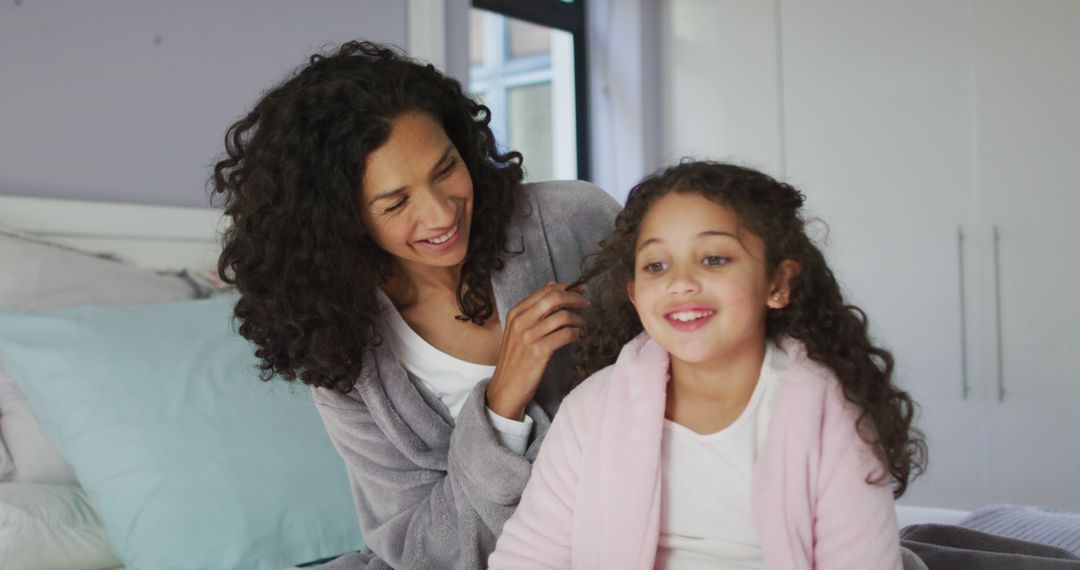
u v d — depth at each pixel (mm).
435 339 1381
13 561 1425
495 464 1214
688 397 1087
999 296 3008
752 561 1024
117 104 2117
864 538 975
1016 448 2996
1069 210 2893
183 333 1670
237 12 2342
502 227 1341
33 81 1980
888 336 3197
